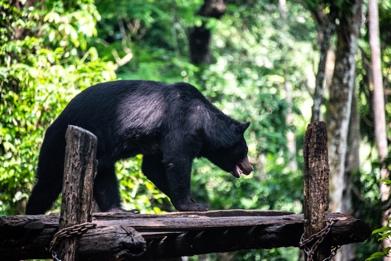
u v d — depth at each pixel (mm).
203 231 8594
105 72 13695
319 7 17078
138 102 10641
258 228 8781
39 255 7824
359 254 17391
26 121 13242
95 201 11047
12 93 13266
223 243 8805
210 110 11047
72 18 14617
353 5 16734
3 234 7516
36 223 7586
